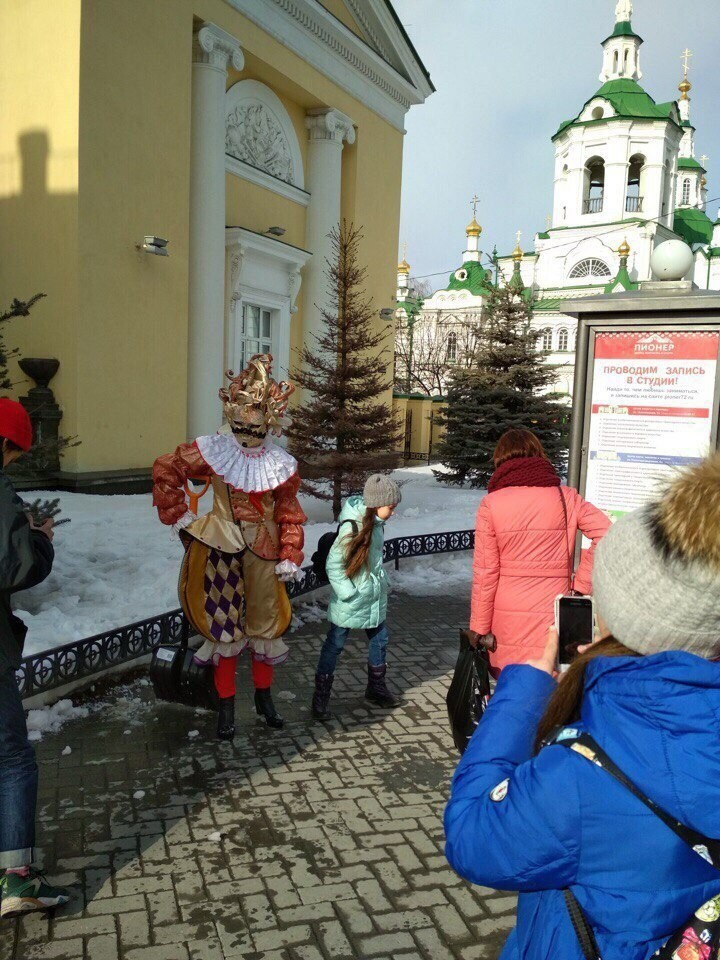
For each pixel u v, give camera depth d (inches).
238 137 595.5
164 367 497.4
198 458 150.6
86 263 437.1
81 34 421.4
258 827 124.1
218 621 149.6
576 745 43.7
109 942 96.7
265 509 155.1
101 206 444.5
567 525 132.8
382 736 161.0
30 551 94.3
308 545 339.9
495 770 48.8
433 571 323.3
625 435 182.7
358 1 679.7
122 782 137.3
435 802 134.0
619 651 46.7
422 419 1053.2
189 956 94.7
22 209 447.5
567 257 2287.2
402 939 99.0
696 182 2583.7
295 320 688.4
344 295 455.8
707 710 40.7
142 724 161.6
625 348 180.7
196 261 533.3
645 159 2194.9
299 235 676.7
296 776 141.9
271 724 162.7
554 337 2283.5
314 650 216.4
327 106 664.4
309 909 104.2
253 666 162.4
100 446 453.7
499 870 44.5
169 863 113.4
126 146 458.0
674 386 176.1
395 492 165.0
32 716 157.5
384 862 115.6
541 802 42.8
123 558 287.9
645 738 41.5
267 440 158.1
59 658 163.9
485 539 134.0
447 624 250.5
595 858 42.4
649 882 41.8
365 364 445.4
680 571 42.8
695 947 42.4
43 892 99.7
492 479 138.9
